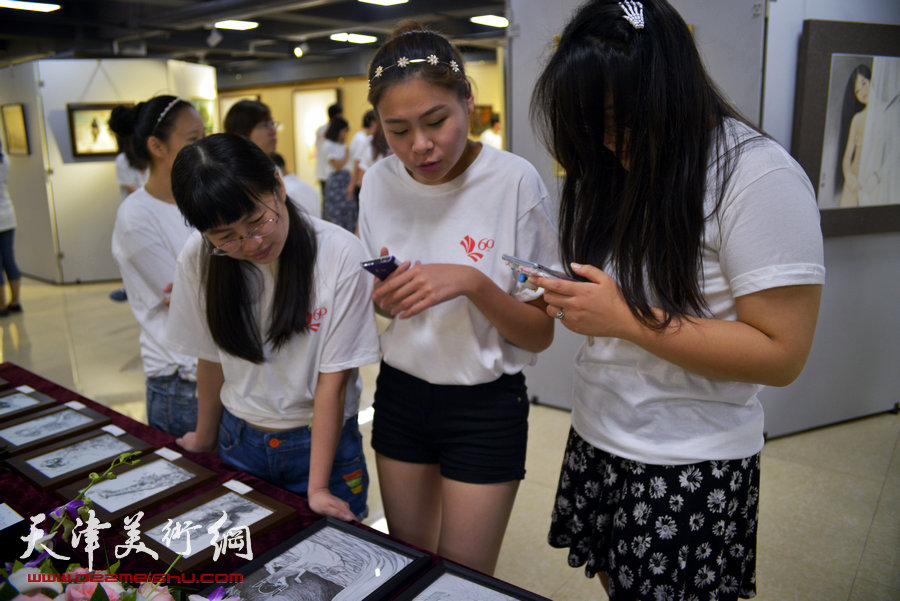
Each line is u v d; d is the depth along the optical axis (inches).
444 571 41.7
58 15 285.3
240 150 45.3
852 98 108.6
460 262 55.4
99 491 51.1
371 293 55.4
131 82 275.0
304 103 470.3
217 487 52.3
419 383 58.3
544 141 45.4
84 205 274.4
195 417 74.0
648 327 40.2
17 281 224.8
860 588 80.4
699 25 107.3
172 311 59.0
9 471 56.0
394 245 58.1
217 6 248.4
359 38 335.3
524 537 92.5
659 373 44.0
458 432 57.6
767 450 117.4
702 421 43.6
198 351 59.8
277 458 58.0
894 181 114.9
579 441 52.1
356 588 40.3
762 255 37.3
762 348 38.2
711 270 40.8
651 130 38.0
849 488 103.8
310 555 43.6
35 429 62.9
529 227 54.8
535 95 43.8
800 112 106.9
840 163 110.7
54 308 232.4
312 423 54.3
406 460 60.9
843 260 118.2
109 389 150.9
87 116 267.6
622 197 41.4
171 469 54.8
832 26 104.5
